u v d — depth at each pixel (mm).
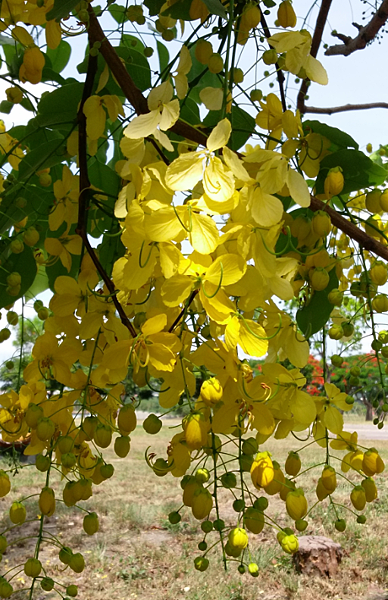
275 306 426
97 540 2521
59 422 443
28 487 3369
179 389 365
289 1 541
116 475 3988
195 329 413
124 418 393
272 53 464
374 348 493
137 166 317
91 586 2066
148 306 423
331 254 572
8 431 454
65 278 446
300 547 2123
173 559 2285
